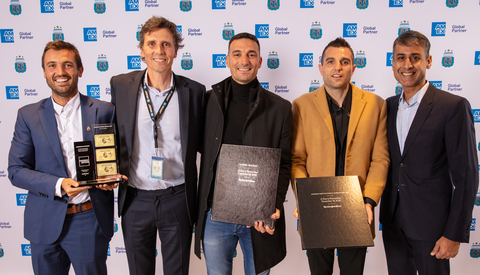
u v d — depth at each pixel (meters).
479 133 1.97
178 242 1.54
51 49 1.36
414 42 1.38
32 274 2.20
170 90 1.48
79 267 1.47
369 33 1.95
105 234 1.48
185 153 1.45
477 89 1.95
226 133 1.45
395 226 1.52
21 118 1.42
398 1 1.91
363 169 1.43
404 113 1.48
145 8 1.97
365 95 1.50
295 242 2.17
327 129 1.45
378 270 2.17
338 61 1.40
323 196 1.27
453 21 1.90
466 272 2.12
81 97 1.46
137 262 1.51
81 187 1.32
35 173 1.37
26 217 1.45
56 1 1.97
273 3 1.95
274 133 1.46
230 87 1.48
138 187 1.47
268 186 1.35
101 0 1.97
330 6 1.94
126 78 1.51
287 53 1.99
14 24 2.00
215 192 1.38
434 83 1.96
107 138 1.38
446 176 1.41
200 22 1.98
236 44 1.42
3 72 2.04
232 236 1.52
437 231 1.38
